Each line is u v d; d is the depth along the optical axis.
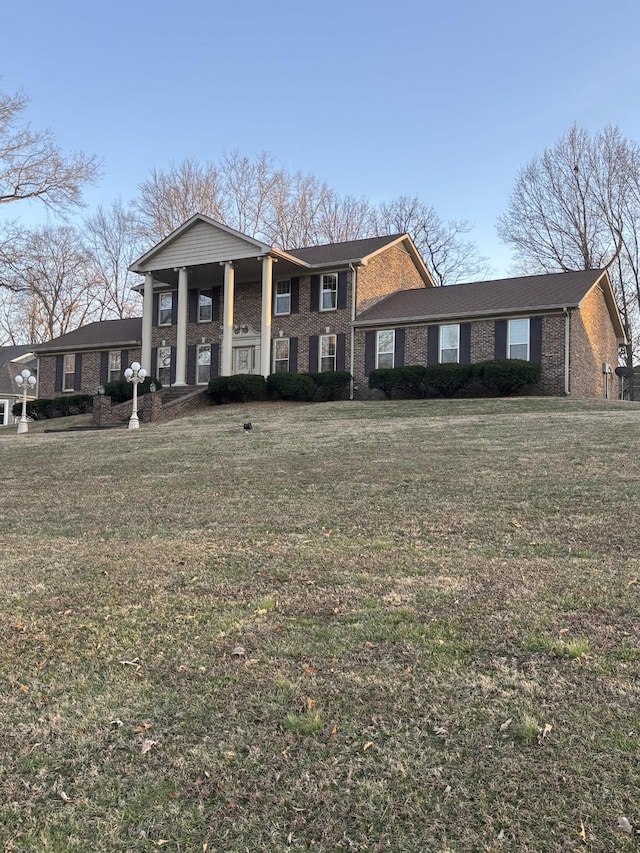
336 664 3.73
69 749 3.07
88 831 2.56
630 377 29.14
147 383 24.92
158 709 3.37
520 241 37.81
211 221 24.36
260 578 5.30
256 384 22.78
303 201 43.62
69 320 45.12
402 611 4.41
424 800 2.62
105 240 45.22
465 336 22.03
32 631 4.43
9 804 2.72
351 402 21.30
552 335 20.73
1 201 26.11
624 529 6.12
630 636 3.86
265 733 3.11
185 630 4.33
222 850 2.44
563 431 12.58
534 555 5.54
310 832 2.50
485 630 4.05
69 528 7.54
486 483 8.50
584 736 2.93
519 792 2.62
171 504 8.55
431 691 3.38
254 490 9.08
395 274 26.91
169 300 28.20
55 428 21.42
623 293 35.31
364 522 6.98
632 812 2.46
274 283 25.88
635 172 34.56
